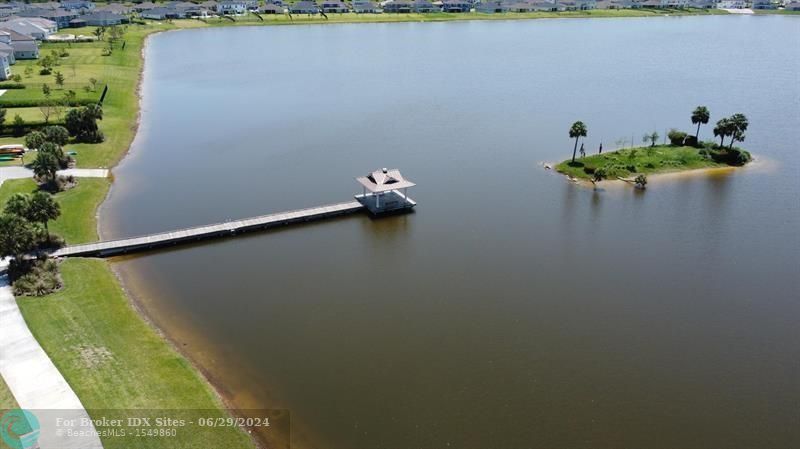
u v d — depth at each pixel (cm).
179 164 8175
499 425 3644
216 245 5966
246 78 13475
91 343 4150
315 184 7519
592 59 16100
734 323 4728
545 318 4747
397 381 4012
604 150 8825
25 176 7188
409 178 7712
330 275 5394
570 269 5519
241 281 5281
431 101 11544
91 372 3838
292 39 19125
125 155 8481
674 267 5578
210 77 13538
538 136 9475
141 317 4634
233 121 10175
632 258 5738
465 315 4781
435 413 3731
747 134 9606
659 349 4388
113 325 4419
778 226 6444
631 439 3547
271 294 5069
